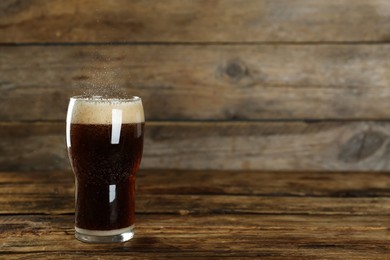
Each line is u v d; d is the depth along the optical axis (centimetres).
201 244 84
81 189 84
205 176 123
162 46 127
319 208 100
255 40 127
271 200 104
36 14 126
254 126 129
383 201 105
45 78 128
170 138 129
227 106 128
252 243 84
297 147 129
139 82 127
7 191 109
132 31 126
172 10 126
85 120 80
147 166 130
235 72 127
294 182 118
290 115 129
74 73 127
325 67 127
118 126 80
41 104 128
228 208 100
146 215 95
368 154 129
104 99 83
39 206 100
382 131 129
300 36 127
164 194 108
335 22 126
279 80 128
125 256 80
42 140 129
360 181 119
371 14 126
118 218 84
